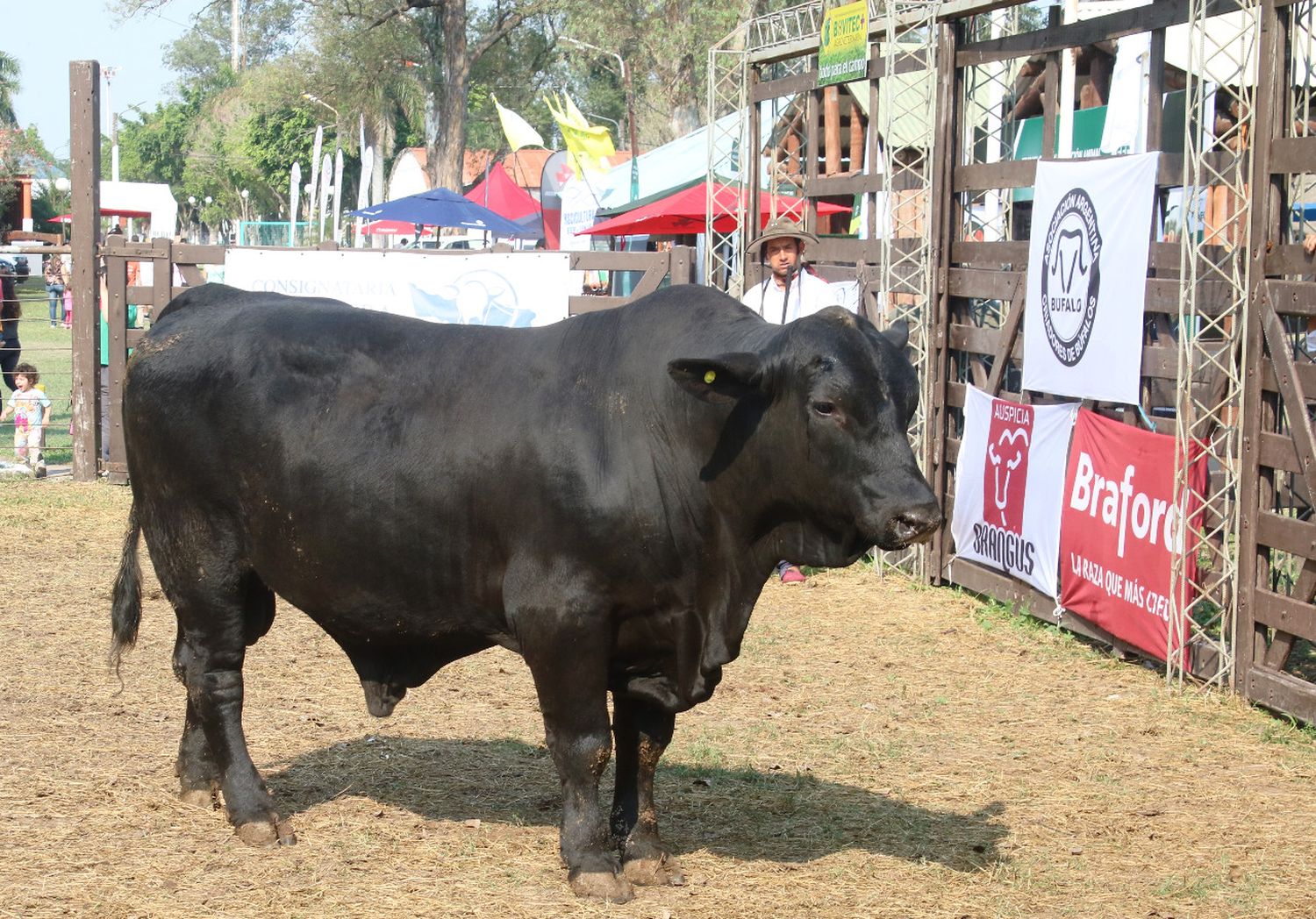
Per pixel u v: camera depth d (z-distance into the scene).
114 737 6.47
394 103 50.00
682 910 4.68
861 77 11.86
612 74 50.59
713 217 16.58
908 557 11.25
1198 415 8.18
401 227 38.25
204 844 5.18
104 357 16.33
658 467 4.65
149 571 10.42
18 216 63.78
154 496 5.41
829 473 4.35
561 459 4.70
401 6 40.66
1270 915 4.83
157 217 45.25
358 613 5.13
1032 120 13.80
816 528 4.56
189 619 5.40
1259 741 6.94
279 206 73.25
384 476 4.92
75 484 14.29
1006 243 10.00
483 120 56.03
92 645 8.27
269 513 5.14
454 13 39.16
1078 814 5.84
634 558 4.66
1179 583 7.79
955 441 10.80
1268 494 7.51
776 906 4.75
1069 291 9.00
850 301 12.16
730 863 5.15
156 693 7.27
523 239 30.75
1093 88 13.03
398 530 4.93
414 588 5.01
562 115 22.14
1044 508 9.34
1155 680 8.07
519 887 4.82
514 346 5.02
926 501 4.20
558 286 13.83
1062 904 4.86
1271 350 7.30
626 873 4.93
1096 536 8.70
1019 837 5.53
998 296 10.06
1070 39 9.15
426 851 5.15
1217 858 5.36
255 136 65.06
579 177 22.67
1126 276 8.30
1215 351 8.05
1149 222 8.09
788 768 6.34
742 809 5.76
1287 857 5.40
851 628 9.31
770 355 4.43
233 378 5.17
